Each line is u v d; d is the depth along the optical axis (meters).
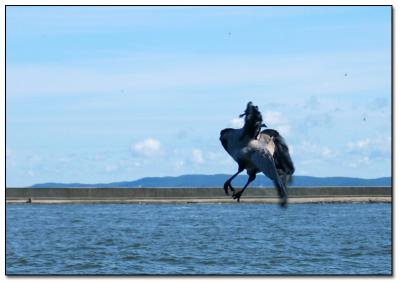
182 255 47.38
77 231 62.09
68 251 49.97
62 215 75.75
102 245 53.22
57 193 87.44
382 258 45.94
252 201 89.12
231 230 62.22
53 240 56.25
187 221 69.88
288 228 64.12
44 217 74.00
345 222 69.00
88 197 88.00
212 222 68.88
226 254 47.69
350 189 89.38
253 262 44.25
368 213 77.62
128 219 71.75
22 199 87.06
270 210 82.00
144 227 64.69
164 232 60.94
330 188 89.19
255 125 10.49
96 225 66.50
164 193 89.12
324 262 44.41
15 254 48.72
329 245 52.28
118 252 49.19
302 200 88.06
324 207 85.69
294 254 47.66
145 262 44.66
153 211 80.50
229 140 10.69
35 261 45.62
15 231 62.25
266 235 58.88
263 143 10.47
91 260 45.84
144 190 89.00
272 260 45.19
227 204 88.50
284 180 10.16
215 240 55.44
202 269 41.91
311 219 71.94
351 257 46.62
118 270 41.72
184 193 89.31
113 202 88.25
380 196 90.00
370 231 61.44
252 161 10.27
